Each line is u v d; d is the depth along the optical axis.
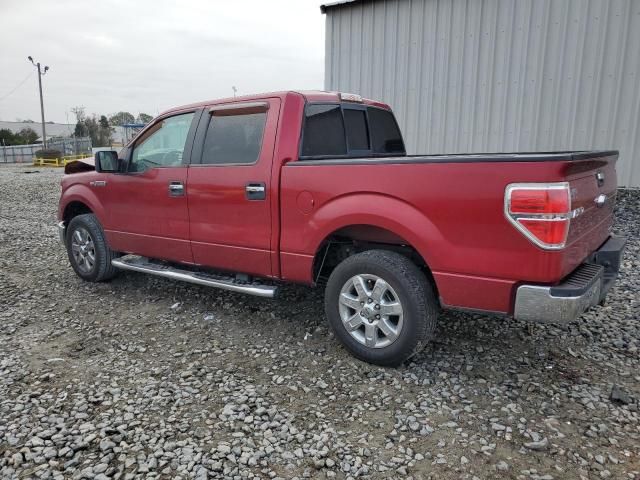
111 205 5.06
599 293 3.10
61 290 5.32
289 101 3.81
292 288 5.21
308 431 2.70
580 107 7.90
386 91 9.66
